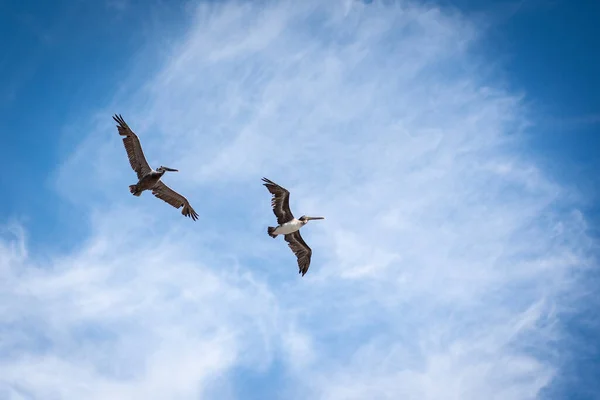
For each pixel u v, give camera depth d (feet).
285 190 157.79
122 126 151.33
